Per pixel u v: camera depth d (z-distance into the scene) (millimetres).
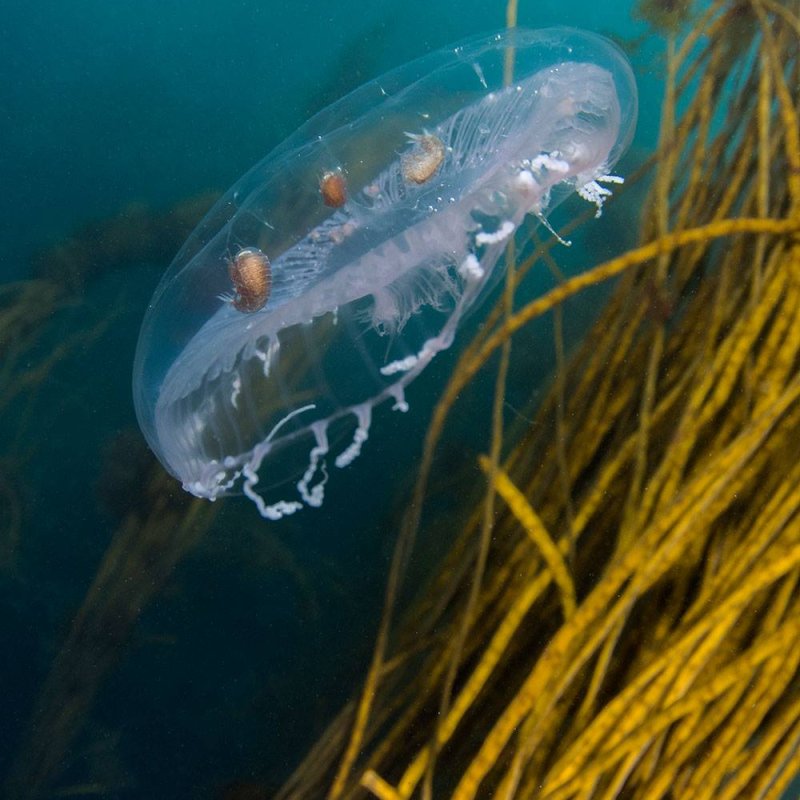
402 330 184
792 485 139
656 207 162
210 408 188
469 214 181
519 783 145
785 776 140
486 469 141
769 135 158
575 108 188
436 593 164
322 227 198
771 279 146
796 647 137
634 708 134
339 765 162
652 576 133
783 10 156
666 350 158
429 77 203
